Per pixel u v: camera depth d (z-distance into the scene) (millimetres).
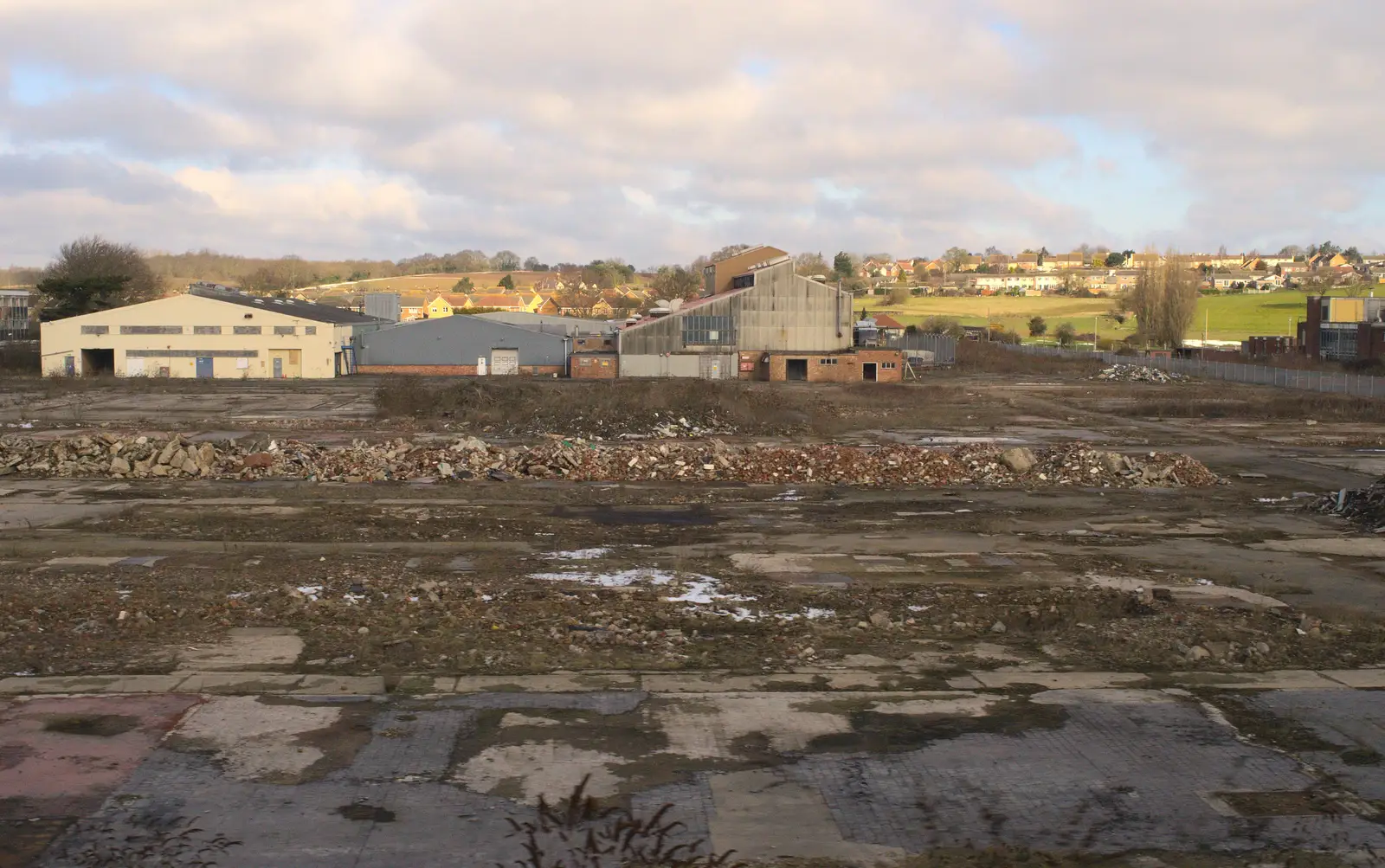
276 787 10961
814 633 16625
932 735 12672
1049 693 14141
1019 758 12023
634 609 17734
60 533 23703
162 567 20453
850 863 9656
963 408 60312
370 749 11969
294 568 20531
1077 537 25188
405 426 47219
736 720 13031
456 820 10312
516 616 17141
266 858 9492
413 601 17859
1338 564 22562
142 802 10523
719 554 22656
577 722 12875
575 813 10445
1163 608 18562
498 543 23297
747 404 50812
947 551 23297
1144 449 44156
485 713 13102
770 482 33719
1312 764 11969
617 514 27500
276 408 55938
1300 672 15164
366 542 23266
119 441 34125
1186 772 11711
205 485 31078
